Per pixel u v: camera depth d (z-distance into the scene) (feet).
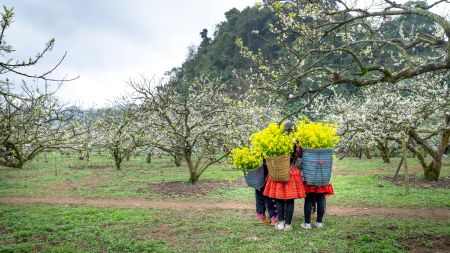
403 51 20.66
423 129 55.16
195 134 55.36
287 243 23.76
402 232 25.66
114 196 45.27
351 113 56.03
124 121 63.67
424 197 39.63
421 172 64.64
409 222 28.94
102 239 25.73
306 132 26.11
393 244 22.71
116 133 63.52
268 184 27.63
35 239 26.17
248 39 155.74
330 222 29.55
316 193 27.20
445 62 19.49
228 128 56.29
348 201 38.55
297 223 29.66
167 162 100.63
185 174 68.80
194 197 43.83
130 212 35.17
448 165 80.48
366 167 74.64
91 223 30.71
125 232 27.81
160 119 60.85
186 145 55.57
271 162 26.35
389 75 20.81
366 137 53.31
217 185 53.01
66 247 23.73
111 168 84.07
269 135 26.37
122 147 64.49
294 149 27.22
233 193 45.62
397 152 100.53
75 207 38.27
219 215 33.53
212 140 60.95
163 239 25.80
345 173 65.46
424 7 22.66
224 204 39.42
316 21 27.71
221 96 62.03
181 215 33.76
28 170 79.15
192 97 62.90
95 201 42.24
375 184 50.11
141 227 29.32
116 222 31.07
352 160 93.66
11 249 23.38
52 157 119.96
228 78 138.62
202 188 50.44
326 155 26.21
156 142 60.75
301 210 35.29
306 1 23.66
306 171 26.40
